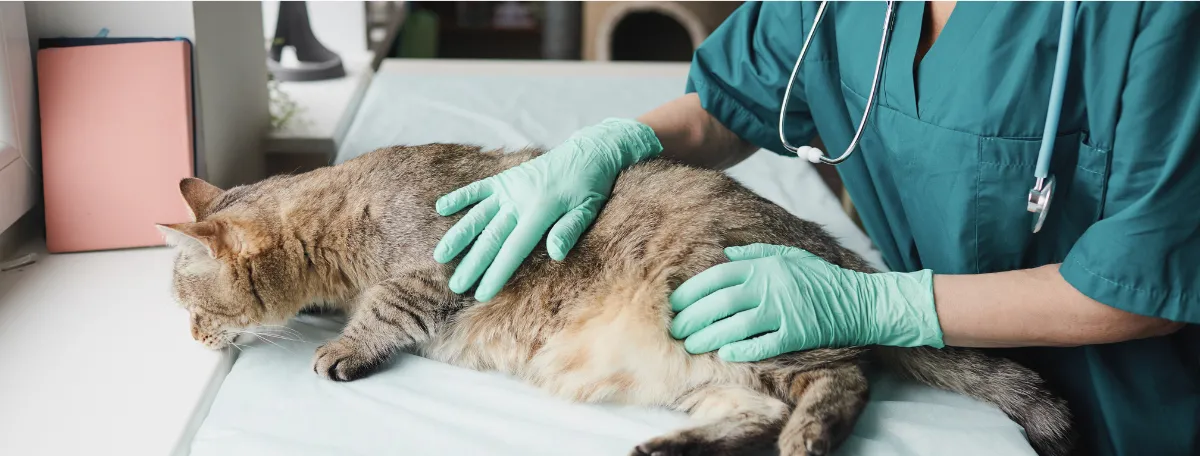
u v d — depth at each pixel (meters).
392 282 1.38
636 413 1.25
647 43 5.11
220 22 1.79
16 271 1.49
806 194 2.01
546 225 1.37
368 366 1.30
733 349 1.23
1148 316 1.11
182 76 1.58
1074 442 1.26
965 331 1.21
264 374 1.26
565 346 1.33
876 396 1.28
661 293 1.31
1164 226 1.07
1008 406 1.26
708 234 1.35
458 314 1.40
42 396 1.16
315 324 1.51
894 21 1.34
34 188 1.58
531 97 2.49
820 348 1.25
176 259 1.40
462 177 1.49
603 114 2.38
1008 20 1.19
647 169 1.49
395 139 2.15
